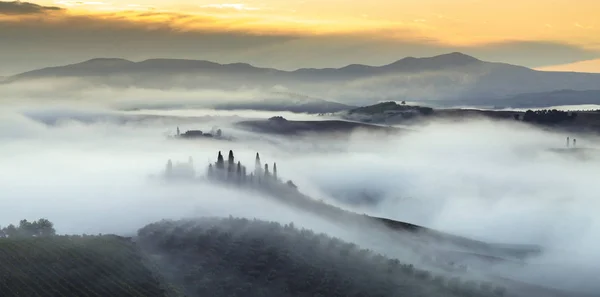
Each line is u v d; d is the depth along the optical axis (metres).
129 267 146.75
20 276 136.38
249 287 146.62
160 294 135.75
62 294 131.38
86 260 147.25
